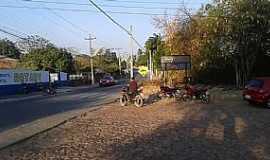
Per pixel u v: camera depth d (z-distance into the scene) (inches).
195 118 796.6
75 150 474.3
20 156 443.8
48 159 426.6
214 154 444.1
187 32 1791.3
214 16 1550.2
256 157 427.2
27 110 1016.2
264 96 1009.5
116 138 560.4
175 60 1525.6
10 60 3513.8
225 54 1582.2
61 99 1429.6
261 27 1493.6
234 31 1505.9
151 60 2696.9
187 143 515.5
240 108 999.6
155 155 441.1
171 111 939.3
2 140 550.0
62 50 3499.0
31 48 3560.5
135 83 1118.4
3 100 1502.2
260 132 607.8
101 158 426.9
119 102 1240.2
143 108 1027.9
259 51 1565.0
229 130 629.0
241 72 1624.0
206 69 1771.7
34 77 2341.3
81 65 4200.3
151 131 625.3
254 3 1487.5
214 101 1205.7
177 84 1736.0
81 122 753.6
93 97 1512.1
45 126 692.7
